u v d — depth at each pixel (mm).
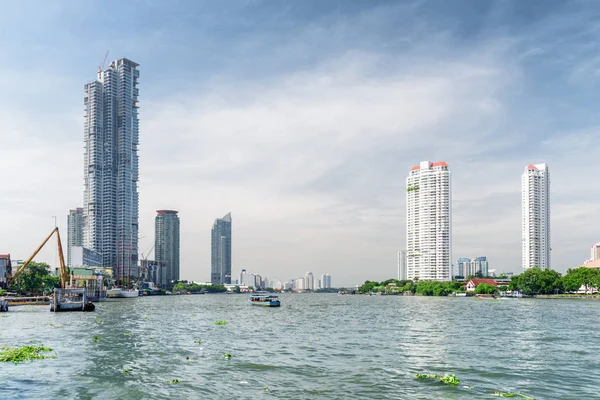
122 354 60000
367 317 127375
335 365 52938
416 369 50688
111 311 152000
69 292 154250
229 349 64688
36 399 39125
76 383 44281
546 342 71750
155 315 134125
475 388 42438
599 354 60375
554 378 46438
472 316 127312
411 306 193500
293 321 114125
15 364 52875
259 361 55312
